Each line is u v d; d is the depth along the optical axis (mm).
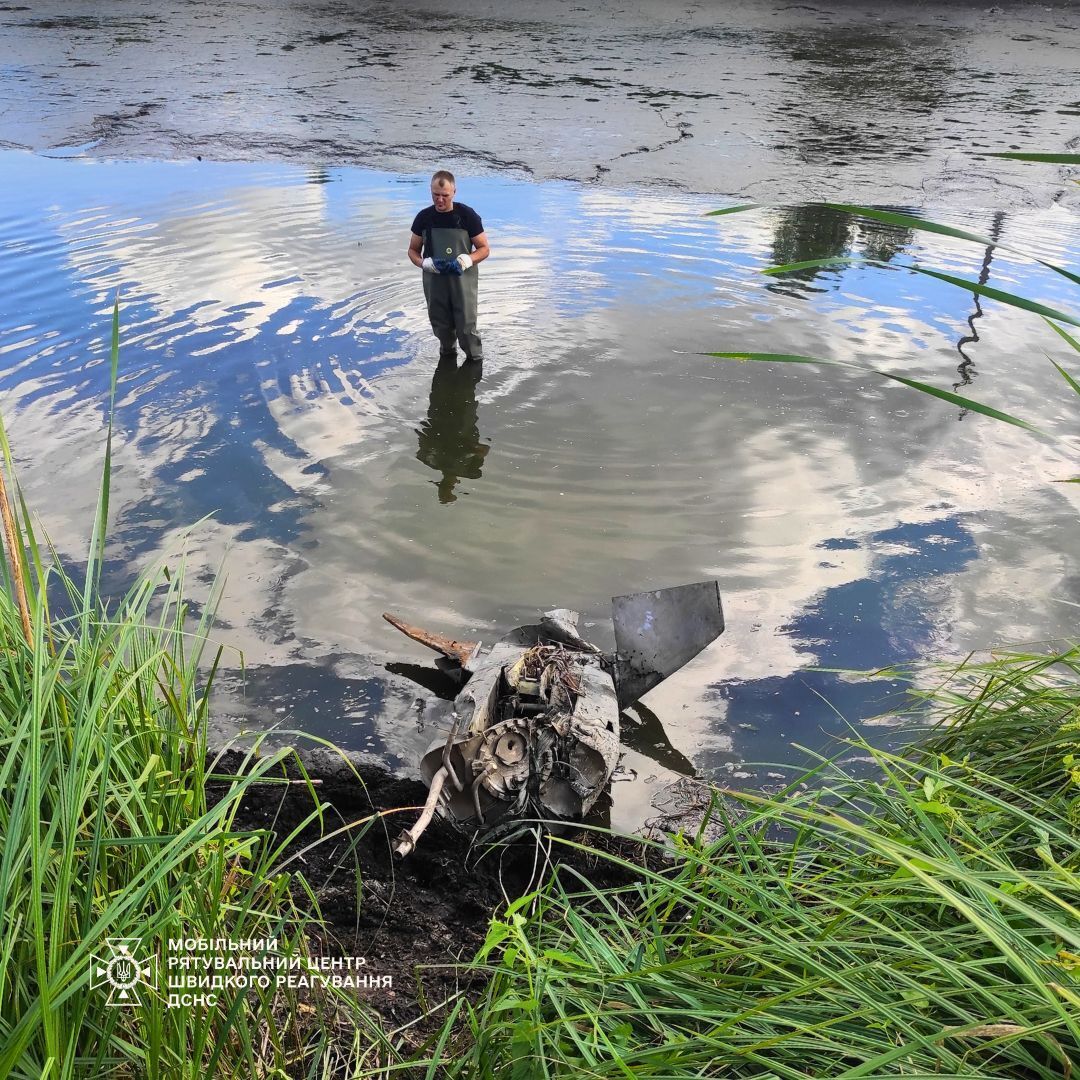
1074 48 21609
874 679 5004
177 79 18453
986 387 8359
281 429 7684
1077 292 10109
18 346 8930
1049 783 2928
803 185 13023
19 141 14898
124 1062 2217
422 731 4727
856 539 6250
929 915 2408
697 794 4348
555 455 7340
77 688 2578
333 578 5895
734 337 9445
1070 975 1729
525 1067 2197
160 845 2443
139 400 8055
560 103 17000
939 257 11164
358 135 15289
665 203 12727
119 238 11562
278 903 2906
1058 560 5973
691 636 4895
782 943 2152
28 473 6949
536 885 3891
